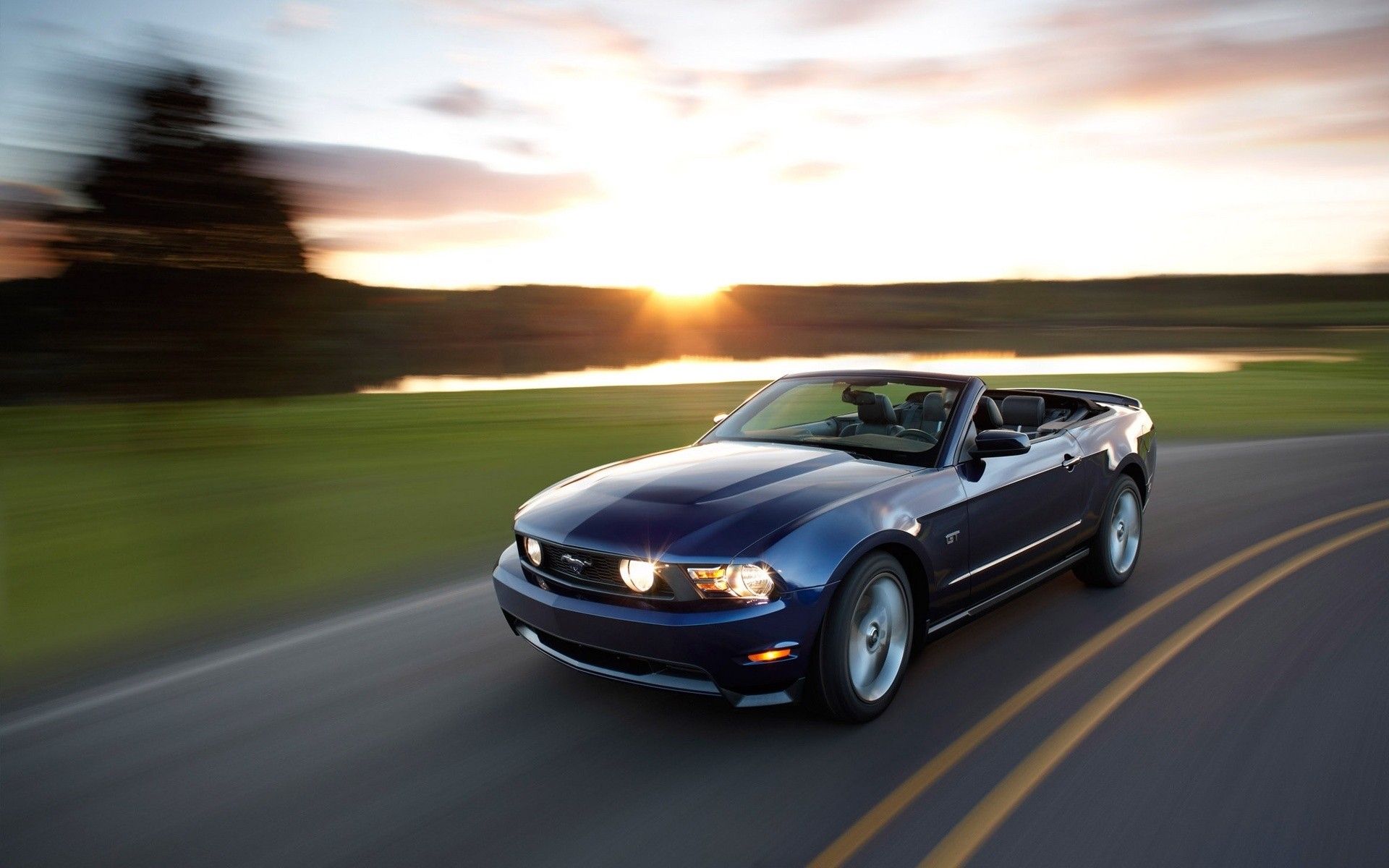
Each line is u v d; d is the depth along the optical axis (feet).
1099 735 9.89
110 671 12.98
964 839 7.89
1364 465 30.01
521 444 36.96
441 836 8.24
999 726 10.22
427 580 17.47
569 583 10.55
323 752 10.05
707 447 14.10
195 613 15.69
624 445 36.55
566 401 55.88
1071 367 90.58
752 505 10.44
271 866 7.84
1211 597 15.07
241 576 18.07
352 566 18.70
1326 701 10.64
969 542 11.96
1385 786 8.64
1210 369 87.86
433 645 13.52
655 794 8.89
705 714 10.77
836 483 11.09
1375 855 7.54
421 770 9.55
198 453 36.27
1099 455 15.26
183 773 9.64
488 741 10.20
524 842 8.10
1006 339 176.86
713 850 7.88
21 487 29.55
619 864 7.70
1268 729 9.93
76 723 11.10
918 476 11.60
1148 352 127.34
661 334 206.90
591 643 10.29
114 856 8.08
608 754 9.80
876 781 9.02
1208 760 9.24
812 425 14.70
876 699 10.51
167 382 38.88
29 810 8.94
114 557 19.80
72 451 37.24
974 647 12.89
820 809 8.51
